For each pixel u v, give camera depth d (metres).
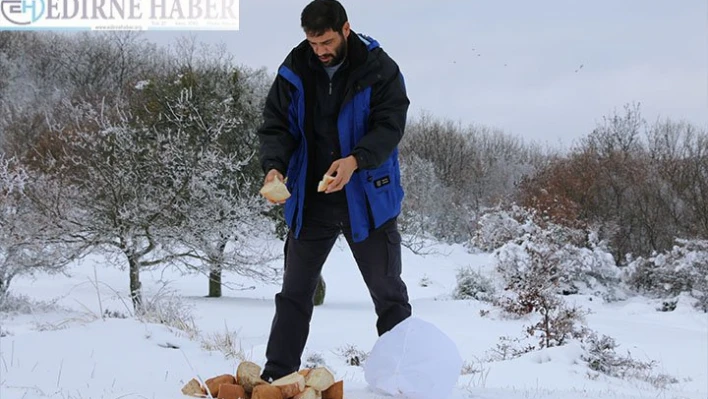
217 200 16.19
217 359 4.23
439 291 24.33
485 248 25.02
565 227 23.50
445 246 34.00
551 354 8.45
